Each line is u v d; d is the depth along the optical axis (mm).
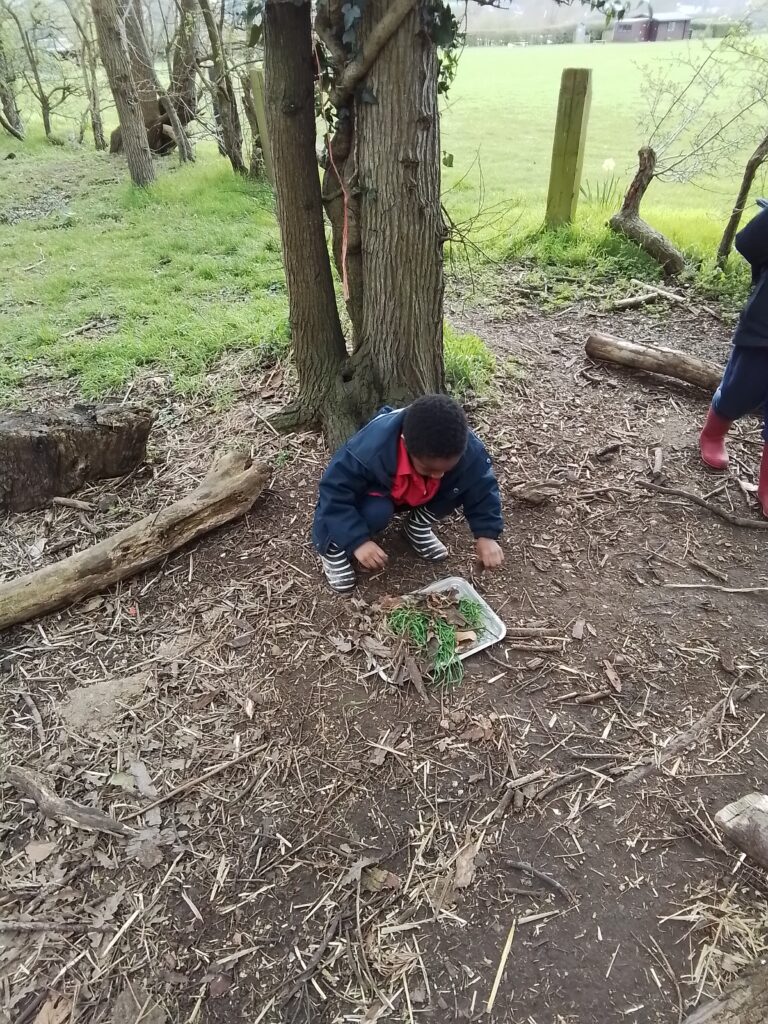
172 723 2346
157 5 10945
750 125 5988
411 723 2312
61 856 2000
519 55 22891
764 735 2262
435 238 3227
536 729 2289
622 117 10703
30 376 4551
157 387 4293
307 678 2469
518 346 4617
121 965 1771
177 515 2975
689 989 1686
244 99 8602
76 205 8812
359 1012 1670
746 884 1890
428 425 2234
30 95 16578
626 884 1894
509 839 1998
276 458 3549
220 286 5824
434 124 2988
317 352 3596
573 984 1702
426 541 2908
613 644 2572
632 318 4969
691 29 9852
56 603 2768
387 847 1986
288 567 2930
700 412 3898
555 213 6266
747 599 2750
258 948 1789
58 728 2352
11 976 1760
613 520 3154
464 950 1768
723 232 5852
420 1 2652
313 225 3264
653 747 2232
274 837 2020
